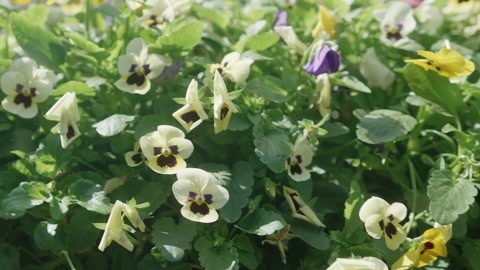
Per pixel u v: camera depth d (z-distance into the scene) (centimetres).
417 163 88
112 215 74
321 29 90
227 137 83
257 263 79
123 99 86
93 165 86
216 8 103
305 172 81
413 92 88
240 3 109
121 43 88
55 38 87
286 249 80
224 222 81
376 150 86
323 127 85
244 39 89
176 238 77
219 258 77
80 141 83
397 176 86
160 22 89
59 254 81
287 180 83
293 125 84
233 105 78
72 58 87
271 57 90
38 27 87
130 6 84
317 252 81
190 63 90
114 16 88
